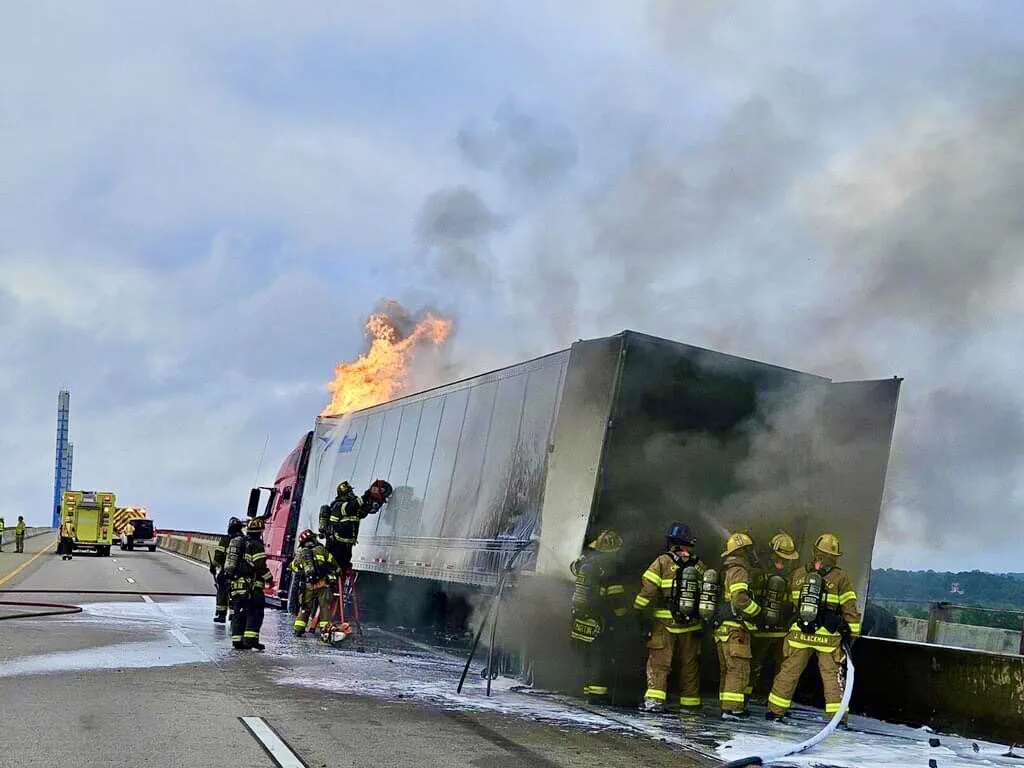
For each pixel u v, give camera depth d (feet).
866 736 30.17
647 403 34.58
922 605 44.91
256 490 68.44
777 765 25.30
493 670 38.34
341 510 51.16
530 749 25.75
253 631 45.09
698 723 31.27
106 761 22.59
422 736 26.78
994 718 29.99
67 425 559.79
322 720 28.40
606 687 34.12
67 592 78.48
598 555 33.55
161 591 83.92
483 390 43.52
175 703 30.30
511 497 38.83
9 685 32.65
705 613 32.37
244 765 22.62
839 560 36.32
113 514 167.94
